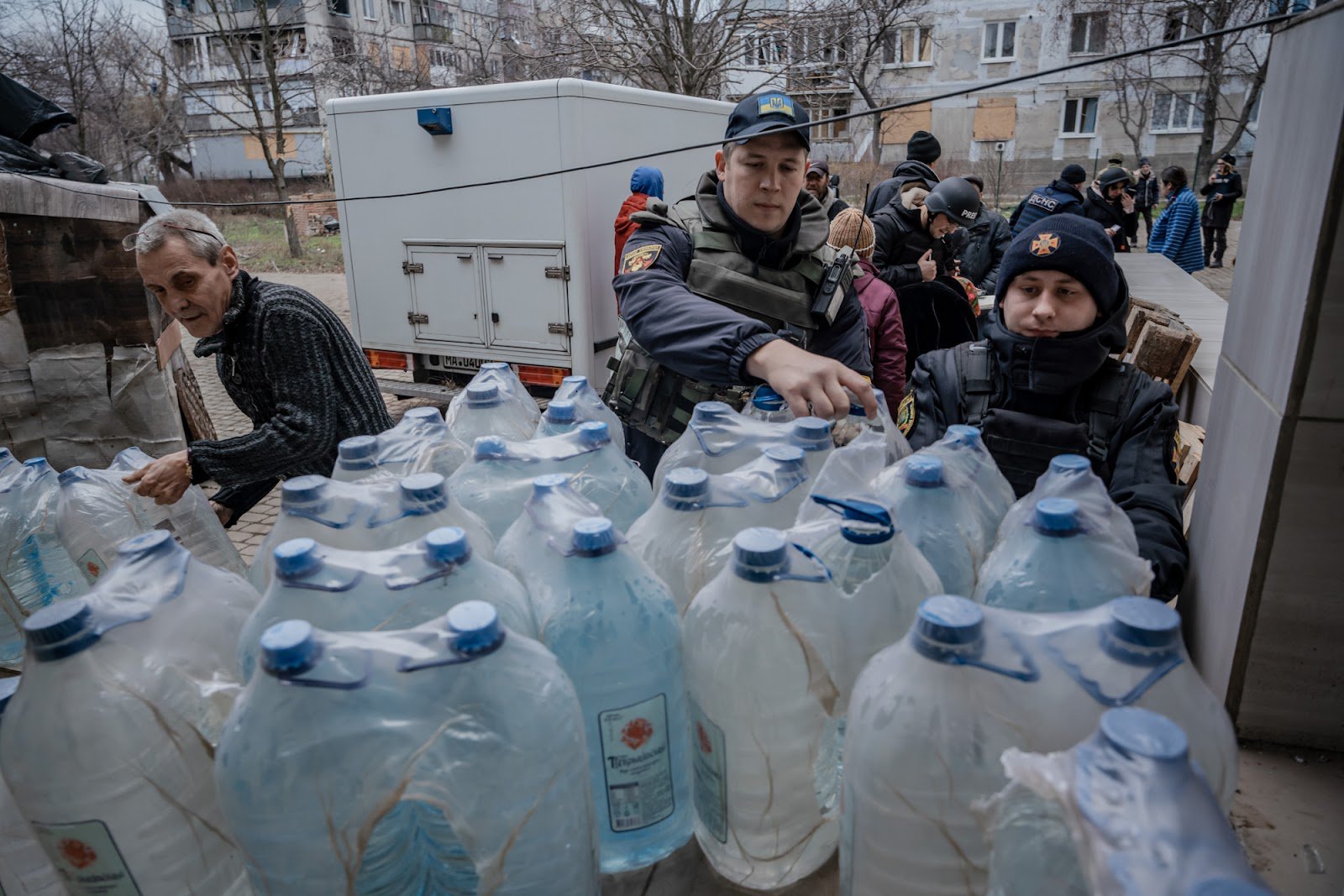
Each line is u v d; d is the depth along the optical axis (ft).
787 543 3.22
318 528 4.08
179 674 3.18
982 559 4.17
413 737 2.67
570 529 3.54
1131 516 4.85
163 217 6.67
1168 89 67.46
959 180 13.64
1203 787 1.90
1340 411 3.39
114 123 68.23
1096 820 1.85
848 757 2.79
